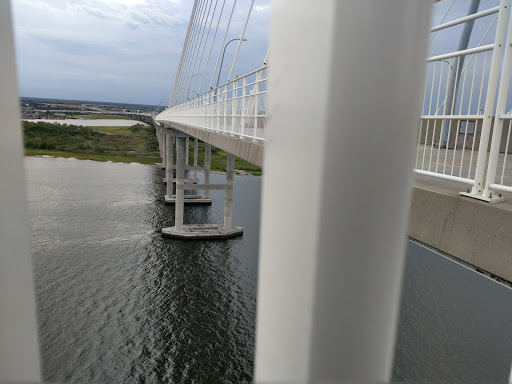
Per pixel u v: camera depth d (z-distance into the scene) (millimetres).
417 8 525
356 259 536
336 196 522
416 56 535
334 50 503
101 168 52750
